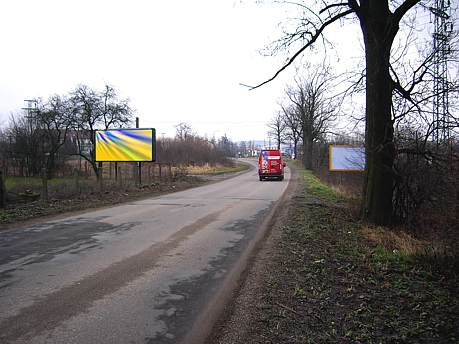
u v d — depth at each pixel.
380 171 10.83
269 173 32.62
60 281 5.60
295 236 8.91
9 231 9.45
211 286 5.48
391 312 4.70
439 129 9.41
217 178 36.41
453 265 6.50
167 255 7.22
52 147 36.50
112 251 7.48
